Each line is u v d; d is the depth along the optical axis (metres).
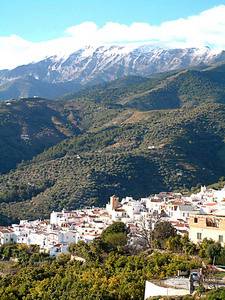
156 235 117.25
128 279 91.19
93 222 196.75
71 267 114.94
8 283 115.44
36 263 152.00
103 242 123.00
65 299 93.12
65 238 181.88
